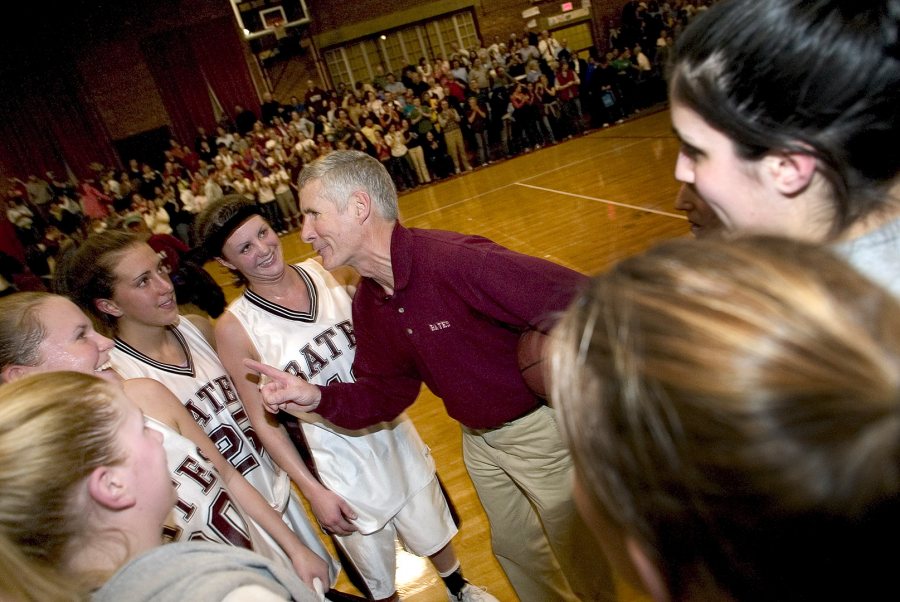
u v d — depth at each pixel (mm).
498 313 1188
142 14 12219
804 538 287
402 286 1210
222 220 1489
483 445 1445
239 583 616
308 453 1651
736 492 290
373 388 1451
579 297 408
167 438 1114
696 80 587
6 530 602
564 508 1397
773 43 532
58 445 629
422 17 13414
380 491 1662
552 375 408
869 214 571
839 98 530
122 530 681
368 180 1221
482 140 11391
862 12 511
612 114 11586
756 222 629
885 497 265
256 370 1354
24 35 11578
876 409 260
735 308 301
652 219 5293
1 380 1069
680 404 298
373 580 1756
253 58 12953
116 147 12672
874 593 290
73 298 1442
